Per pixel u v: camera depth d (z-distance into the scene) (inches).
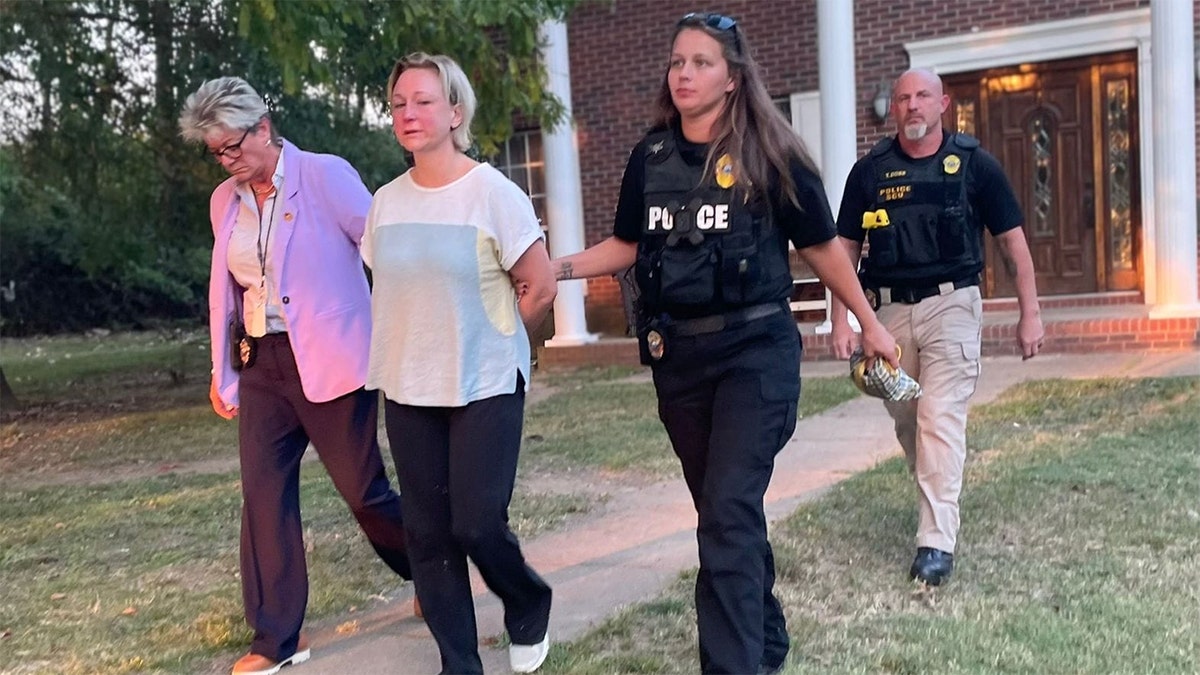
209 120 126.5
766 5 462.6
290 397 134.0
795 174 111.2
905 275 160.2
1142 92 418.6
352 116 450.9
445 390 116.0
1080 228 442.3
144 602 163.9
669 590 157.8
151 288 970.1
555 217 471.8
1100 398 294.8
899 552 171.6
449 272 115.3
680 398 117.6
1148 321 381.1
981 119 447.8
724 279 110.8
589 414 330.6
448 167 118.7
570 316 473.1
